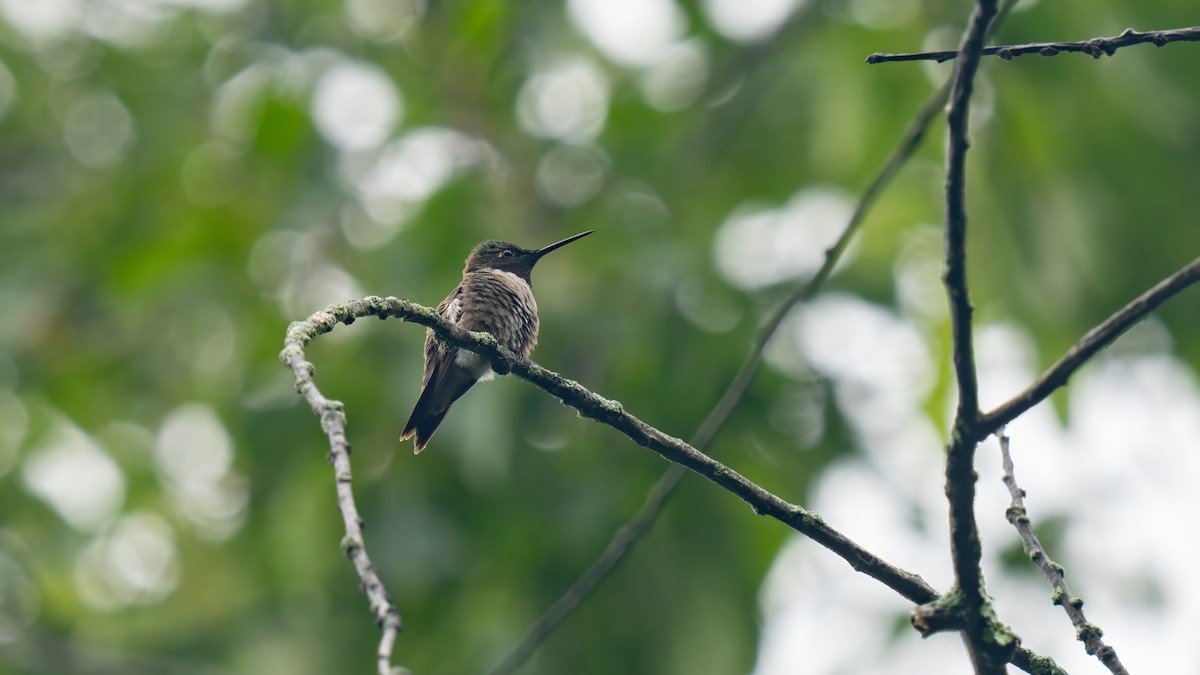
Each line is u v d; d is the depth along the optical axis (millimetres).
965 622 4867
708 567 11344
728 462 11703
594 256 12094
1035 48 5355
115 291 12844
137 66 14234
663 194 12742
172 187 13383
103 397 13422
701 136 13070
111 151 14273
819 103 11766
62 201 13719
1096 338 4633
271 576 12070
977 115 10516
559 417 11648
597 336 11594
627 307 11734
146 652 12234
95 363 13266
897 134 11656
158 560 13523
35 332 13211
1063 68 10211
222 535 12828
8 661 12820
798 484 11734
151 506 13539
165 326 12992
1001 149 10438
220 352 12766
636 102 12992
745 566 11484
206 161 13430
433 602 11516
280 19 13867
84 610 13594
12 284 13234
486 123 13008
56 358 13258
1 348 13148
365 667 11391
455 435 11000
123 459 13391
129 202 13484
